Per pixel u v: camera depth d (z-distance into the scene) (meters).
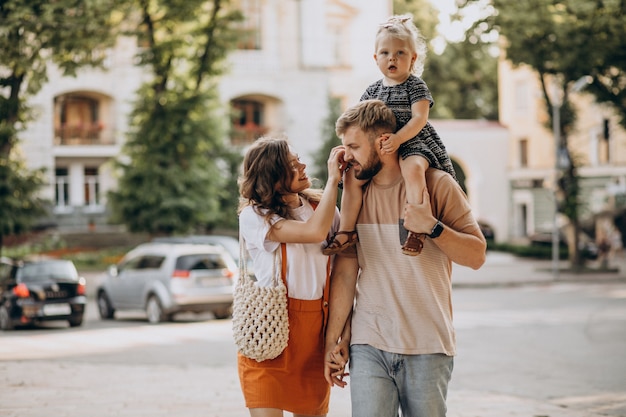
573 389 10.14
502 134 52.81
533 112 51.56
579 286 30.64
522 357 13.09
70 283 19.41
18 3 20.84
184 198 30.45
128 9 24.47
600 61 30.61
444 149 4.46
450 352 4.19
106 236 44.62
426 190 4.10
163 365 12.05
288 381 4.32
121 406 8.45
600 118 48.53
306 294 4.35
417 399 4.15
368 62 49.53
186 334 16.81
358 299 4.28
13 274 19.36
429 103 4.34
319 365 4.41
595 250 41.62
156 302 19.70
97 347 14.69
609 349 13.92
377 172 4.22
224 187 37.41
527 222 52.22
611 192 45.50
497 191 52.84
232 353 13.68
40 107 23.73
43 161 45.00
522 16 30.09
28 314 18.89
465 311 21.17
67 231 46.06
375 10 49.50
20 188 24.56
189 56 30.17
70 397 9.04
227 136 38.41
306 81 47.50
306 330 4.35
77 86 45.59
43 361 12.59
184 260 19.62
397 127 4.32
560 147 34.97
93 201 48.06
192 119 30.42
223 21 29.77
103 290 21.34
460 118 64.62
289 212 4.41
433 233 4.04
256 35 47.03
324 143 43.41
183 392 9.41
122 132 31.02
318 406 4.42
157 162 30.45
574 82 33.06
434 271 4.19
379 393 4.14
